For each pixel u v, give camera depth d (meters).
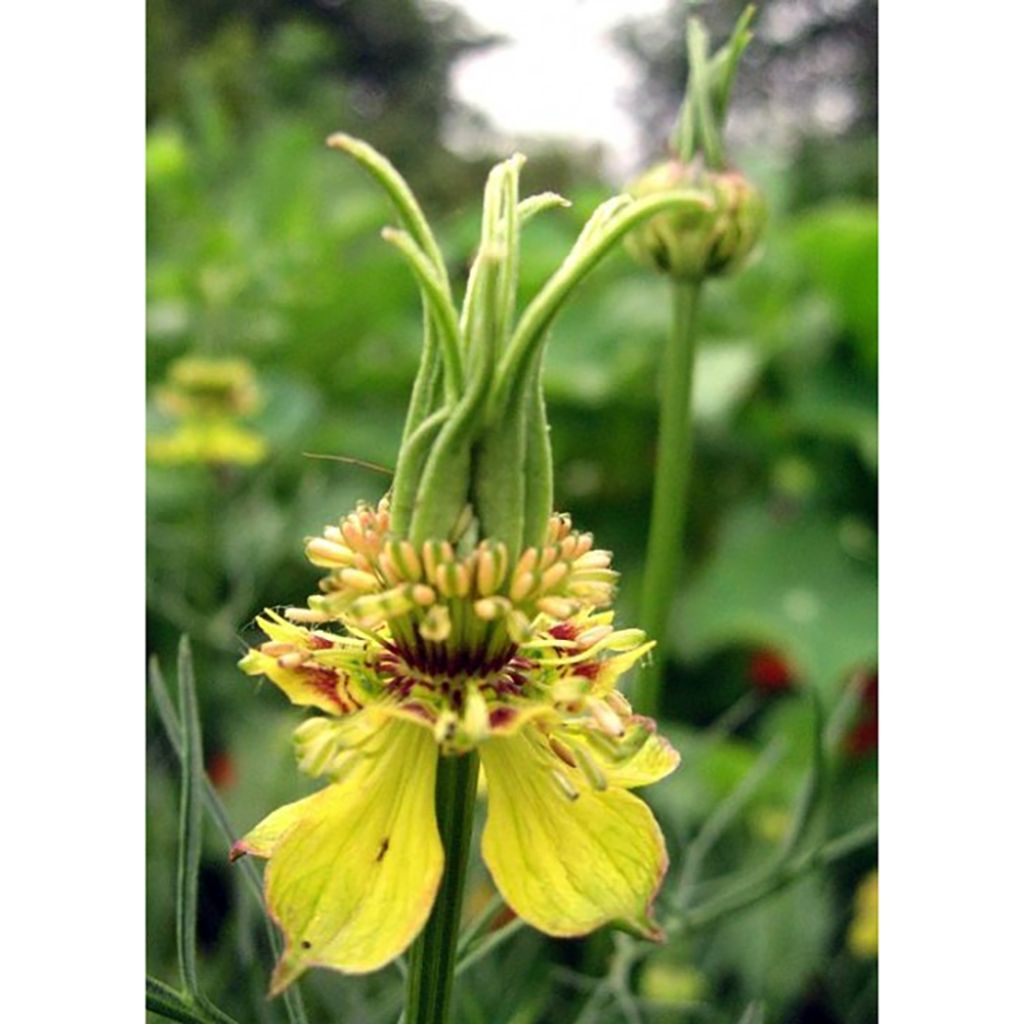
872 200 0.41
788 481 0.24
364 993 0.12
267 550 0.18
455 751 0.06
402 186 0.06
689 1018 0.14
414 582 0.06
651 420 0.25
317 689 0.06
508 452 0.06
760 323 0.25
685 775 0.18
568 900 0.06
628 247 0.12
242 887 0.09
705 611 0.22
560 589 0.06
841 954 0.17
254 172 0.31
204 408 0.20
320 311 0.26
